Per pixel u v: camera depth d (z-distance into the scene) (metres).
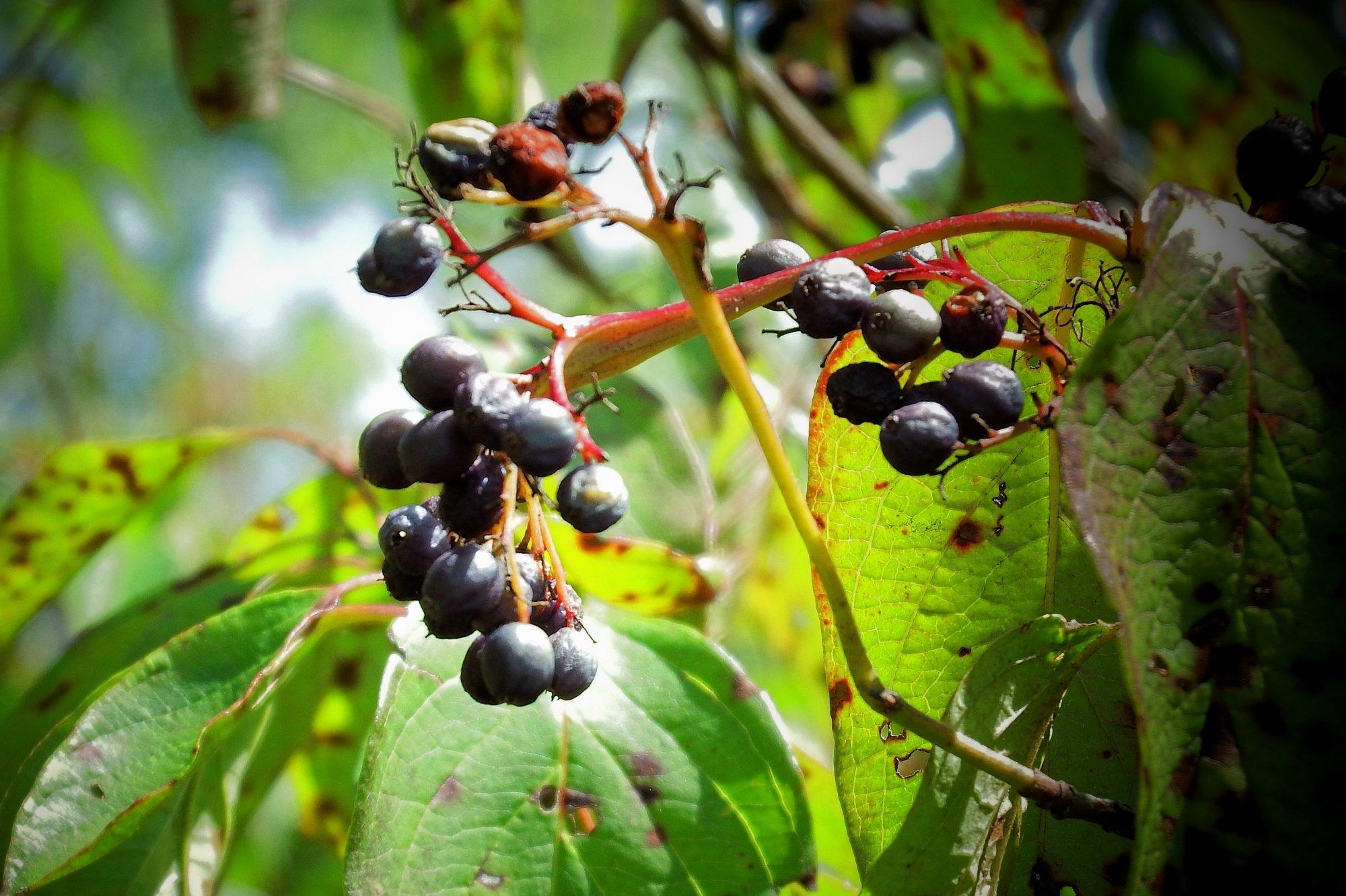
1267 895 0.20
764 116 0.52
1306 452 0.20
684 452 0.31
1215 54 0.52
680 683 0.26
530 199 0.21
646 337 0.22
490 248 0.21
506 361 0.33
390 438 0.22
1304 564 0.20
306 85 0.47
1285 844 0.20
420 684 0.25
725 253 0.42
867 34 0.52
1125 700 0.24
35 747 0.28
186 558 0.58
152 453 0.31
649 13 0.47
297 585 0.30
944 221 0.22
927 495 0.24
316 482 0.32
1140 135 0.53
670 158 0.49
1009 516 0.24
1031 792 0.21
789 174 0.51
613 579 0.29
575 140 0.21
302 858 0.46
